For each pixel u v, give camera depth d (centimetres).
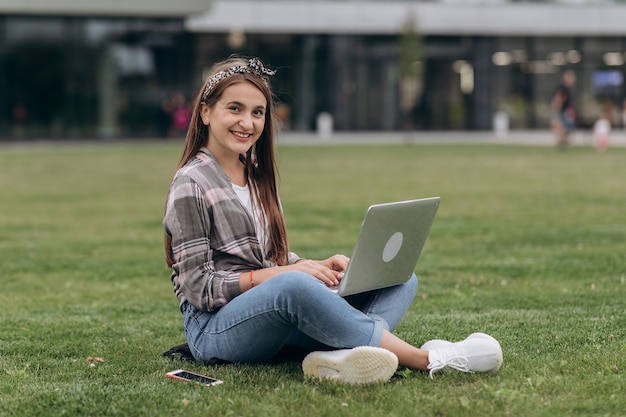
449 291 686
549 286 702
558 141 3002
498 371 430
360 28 4156
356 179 1823
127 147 3244
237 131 434
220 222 428
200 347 435
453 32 4212
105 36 3756
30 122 3741
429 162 2316
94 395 400
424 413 371
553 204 1341
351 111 4322
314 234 1045
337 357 407
